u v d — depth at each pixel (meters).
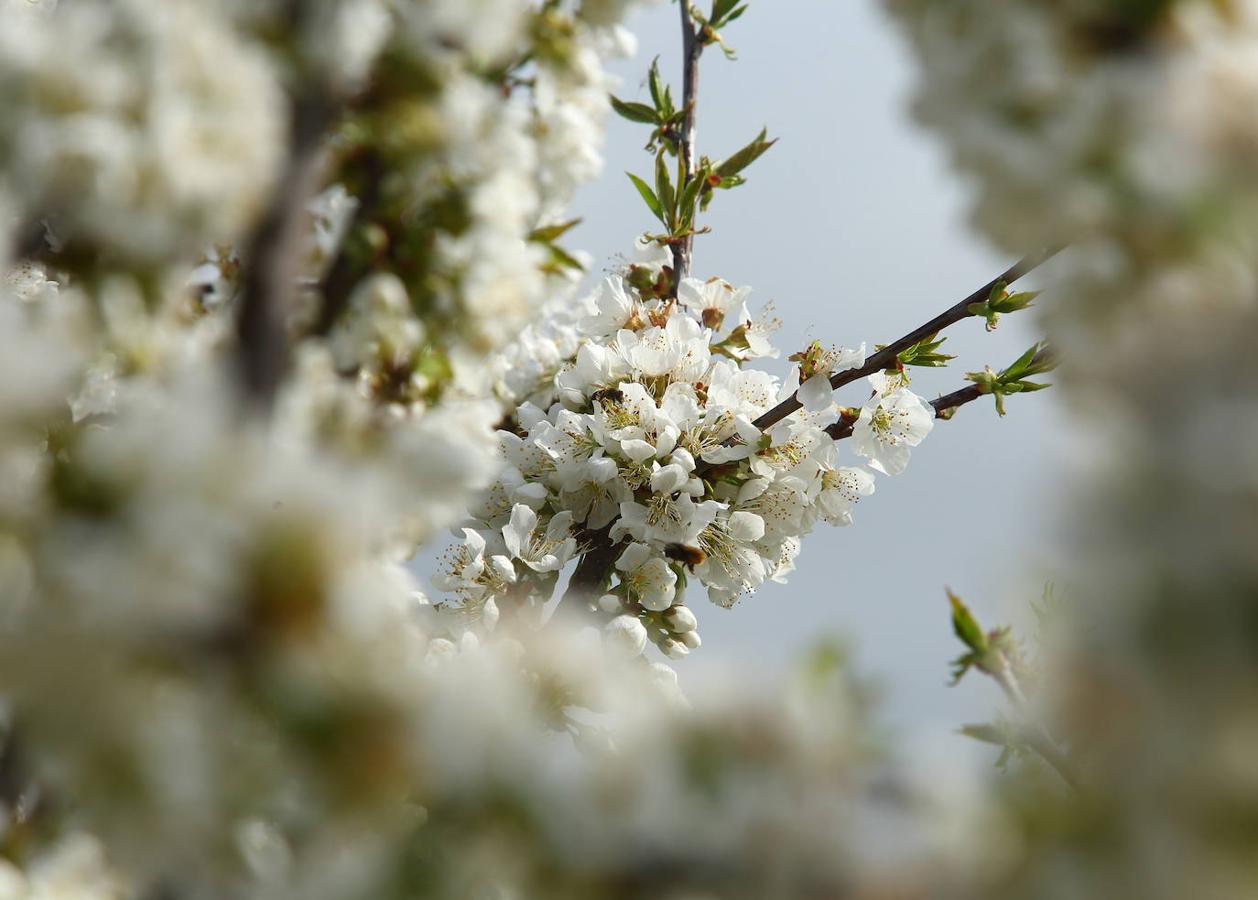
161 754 0.62
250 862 0.67
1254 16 0.71
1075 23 0.72
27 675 0.60
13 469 0.62
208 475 0.57
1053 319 0.70
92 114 0.71
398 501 0.76
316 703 0.62
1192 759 0.62
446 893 0.68
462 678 0.68
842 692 0.69
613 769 0.68
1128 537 0.61
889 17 0.80
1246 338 0.62
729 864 0.66
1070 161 0.70
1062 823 0.65
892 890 0.65
